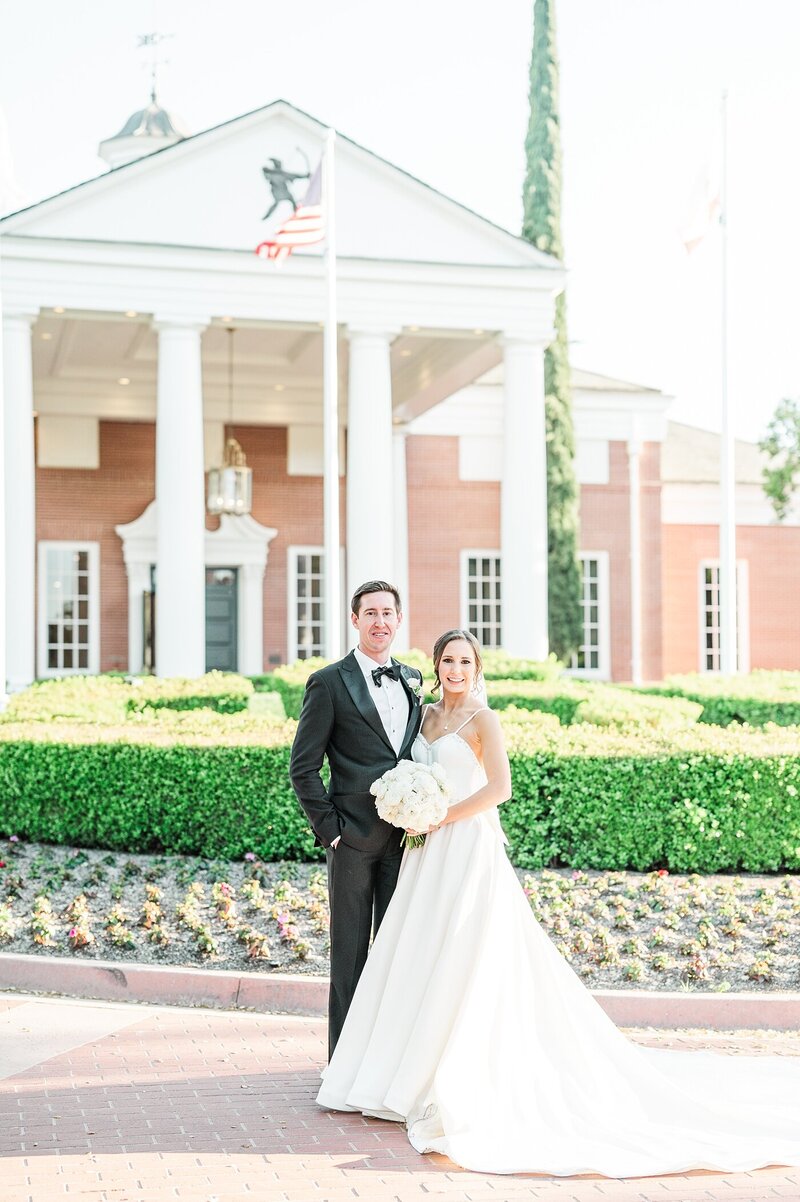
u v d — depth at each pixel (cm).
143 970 743
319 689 563
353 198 2144
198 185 2092
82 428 2759
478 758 564
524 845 978
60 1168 475
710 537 3142
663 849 971
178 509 2036
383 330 2119
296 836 997
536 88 2731
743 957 791
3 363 1994
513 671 1984
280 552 2852
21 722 1301
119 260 2034
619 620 2966
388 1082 530
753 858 970
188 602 2025
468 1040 515
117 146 3033
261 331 2423
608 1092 528
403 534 2856
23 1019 688
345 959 566
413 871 551
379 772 559
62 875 941
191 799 1012
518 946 540
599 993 714
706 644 3139
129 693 1830
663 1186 466
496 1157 482
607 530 2972
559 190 2716
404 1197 451
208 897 894
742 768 966
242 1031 673
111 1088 573
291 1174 471
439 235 2164
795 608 3195
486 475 2914
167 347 2066
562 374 2711
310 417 2869
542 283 2162
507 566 2145
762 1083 576
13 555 1972
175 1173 471
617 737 1045
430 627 2864
